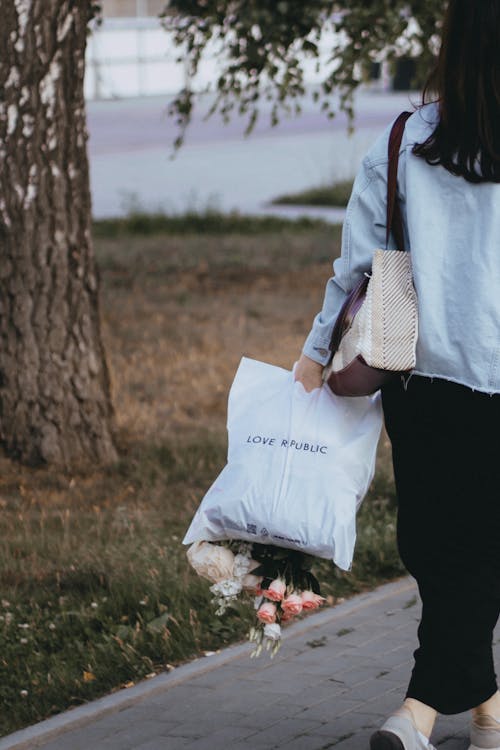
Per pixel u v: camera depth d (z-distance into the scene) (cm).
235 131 3694
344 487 334
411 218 310
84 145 737
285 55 1027
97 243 1912
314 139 3497
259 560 347
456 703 329
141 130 3631
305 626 487
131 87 4381
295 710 407
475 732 349
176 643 464
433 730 377
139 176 2791
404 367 308
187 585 525
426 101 319
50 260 734
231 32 1116
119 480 730
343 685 427
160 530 627
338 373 322
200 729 395
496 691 345
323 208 2389
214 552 344
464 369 305
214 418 909
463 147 302
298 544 333
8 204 722
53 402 743
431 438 318
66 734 397
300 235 2014
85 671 444
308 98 4425
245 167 2966
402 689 421
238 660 455
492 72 300
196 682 437
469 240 304
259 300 1430
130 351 1130
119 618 502
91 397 756
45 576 554
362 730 388
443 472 319
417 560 331
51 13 707
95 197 2462
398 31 983
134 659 452
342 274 329
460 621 324
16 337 738
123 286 1508
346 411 339
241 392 351
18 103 712
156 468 745
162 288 1501
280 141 3469
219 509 338
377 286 311
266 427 341
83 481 721
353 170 2775
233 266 1689
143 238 1997
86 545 597
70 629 488
